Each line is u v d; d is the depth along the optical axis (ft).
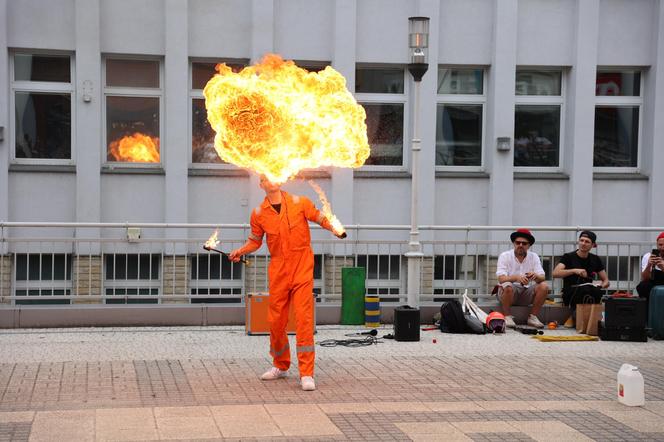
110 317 42.75
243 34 56.85
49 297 43.29
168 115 56.13
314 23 57.52
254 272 44.78
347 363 34.83
